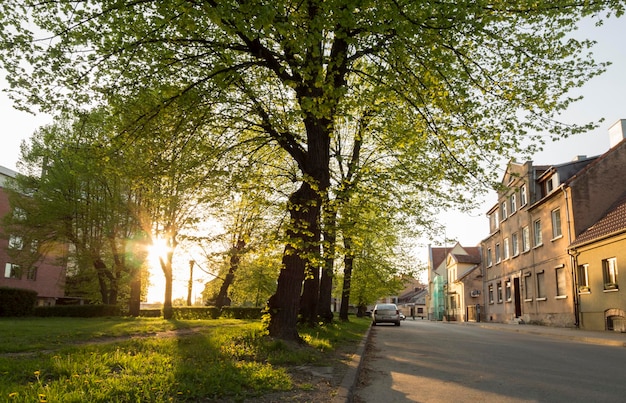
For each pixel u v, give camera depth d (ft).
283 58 33.22
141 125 36.47
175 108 36.27
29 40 30.19
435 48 30.25
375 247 79.05
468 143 38.14
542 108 36.17
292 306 36.24
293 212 36.37
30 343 34.01
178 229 41.98
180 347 30.58
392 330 85.56
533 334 72.18
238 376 20.99
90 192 86.84
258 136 42.04
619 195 80.48
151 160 38.63
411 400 21.62
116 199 81.61
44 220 86.89
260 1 23.31
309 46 25.32
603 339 53.47
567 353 41.37
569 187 80.79
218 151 40.88
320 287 73.05
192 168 39.78
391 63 32.12
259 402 17.81
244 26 23.94
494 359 36.94
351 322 92.02
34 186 92.73
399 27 26.03
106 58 32.45
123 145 37.01
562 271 85.97
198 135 40.14
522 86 36.68
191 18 27.04
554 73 35.73
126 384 17.69
